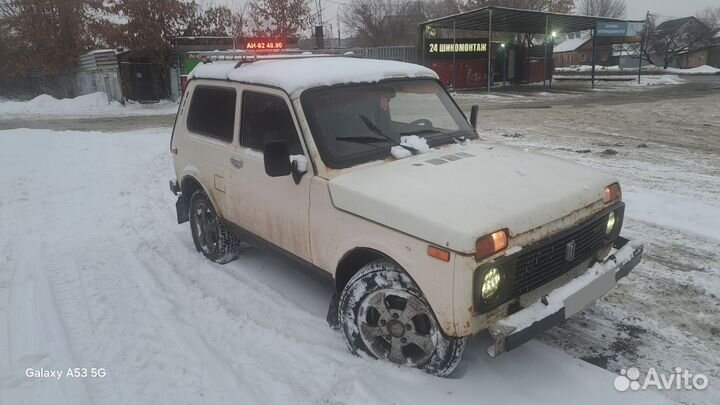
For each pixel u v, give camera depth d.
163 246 5.78
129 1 25.02
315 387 3.22
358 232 3.26
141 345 3.77
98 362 3.57
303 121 3.62
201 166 4.98
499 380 3.23
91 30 27.88
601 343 3.65
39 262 5.36
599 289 3.28
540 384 3.19
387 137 3.84
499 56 32.69
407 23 50.50
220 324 4.04
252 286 4.66
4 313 4.28
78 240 6.06
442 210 2.91
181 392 3.23
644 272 4.78
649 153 9.91
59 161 10.70
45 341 3.84
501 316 2.95
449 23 28.52
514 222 2.86
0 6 28.12
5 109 25.17
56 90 30.72
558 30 32.47
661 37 57.84
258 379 3.33
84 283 4.84
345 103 3.81
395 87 4.12
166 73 27.33
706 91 24.44
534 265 2.98
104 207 7.46
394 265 3.16
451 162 3.64
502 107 19.95
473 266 2.70
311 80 3.77
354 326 3.46
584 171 3.66
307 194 3.62
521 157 3.87
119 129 17.44
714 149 10.23
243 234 4.59
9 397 3.22
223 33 27.00
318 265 3.72
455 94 27.16
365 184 3.30
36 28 27.73
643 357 3.49
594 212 3.40
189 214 5.57
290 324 3.99
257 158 4.11
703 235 5.51
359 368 3.36
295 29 27.67
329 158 3.52
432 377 3.22
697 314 4.02
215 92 4.71
